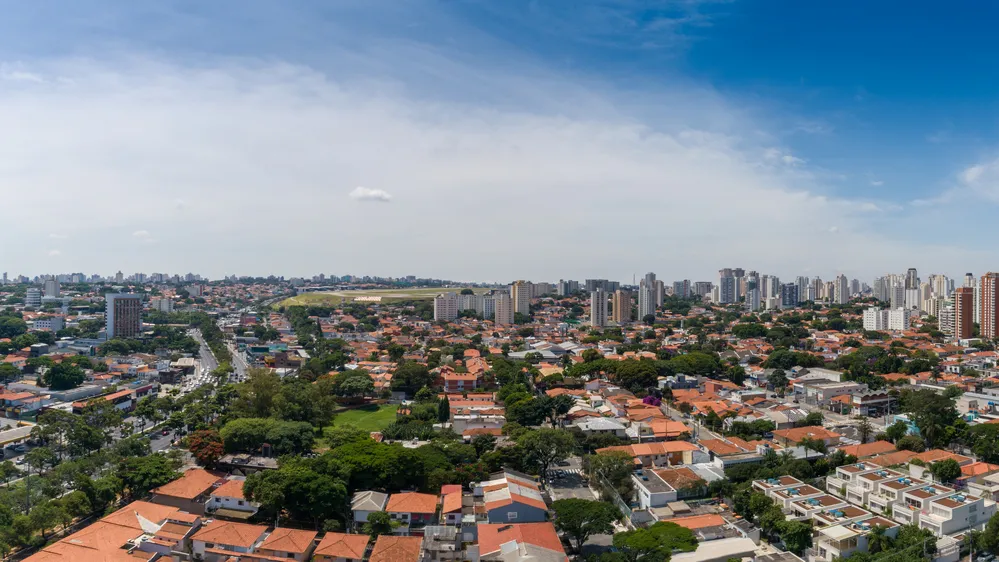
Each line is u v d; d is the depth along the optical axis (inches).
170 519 5132.9
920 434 7313.0
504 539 4586.6
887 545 4628.4
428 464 6028.5
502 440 7258.9
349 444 6314.0
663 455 6510.8
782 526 4776.1
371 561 4431.6
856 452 6791.3
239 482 5821.9
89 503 5398.6
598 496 5797.2
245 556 4628.4
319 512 5162.4
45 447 6914.4
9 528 4790.8
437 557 4544.8
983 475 5826.8
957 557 4616.1
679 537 4542.3
